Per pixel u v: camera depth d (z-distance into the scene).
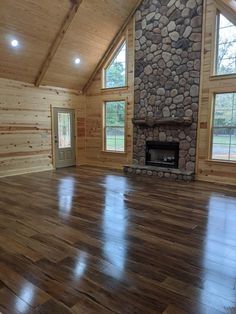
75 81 7.62
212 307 1.84
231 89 5.38
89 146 8.27
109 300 1.90
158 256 2.54
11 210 3.85
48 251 2.63
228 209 3.93
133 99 6.92
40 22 5.40
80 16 5.71
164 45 6.17
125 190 5.02
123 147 7.39
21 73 6.36
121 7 6.15
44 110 7.12
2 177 6.22
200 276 2.21
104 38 6.72
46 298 1.92
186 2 5.73
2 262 2.42
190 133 6.01
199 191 4.97
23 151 6.70
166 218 3.56
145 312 1.79
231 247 2.74
